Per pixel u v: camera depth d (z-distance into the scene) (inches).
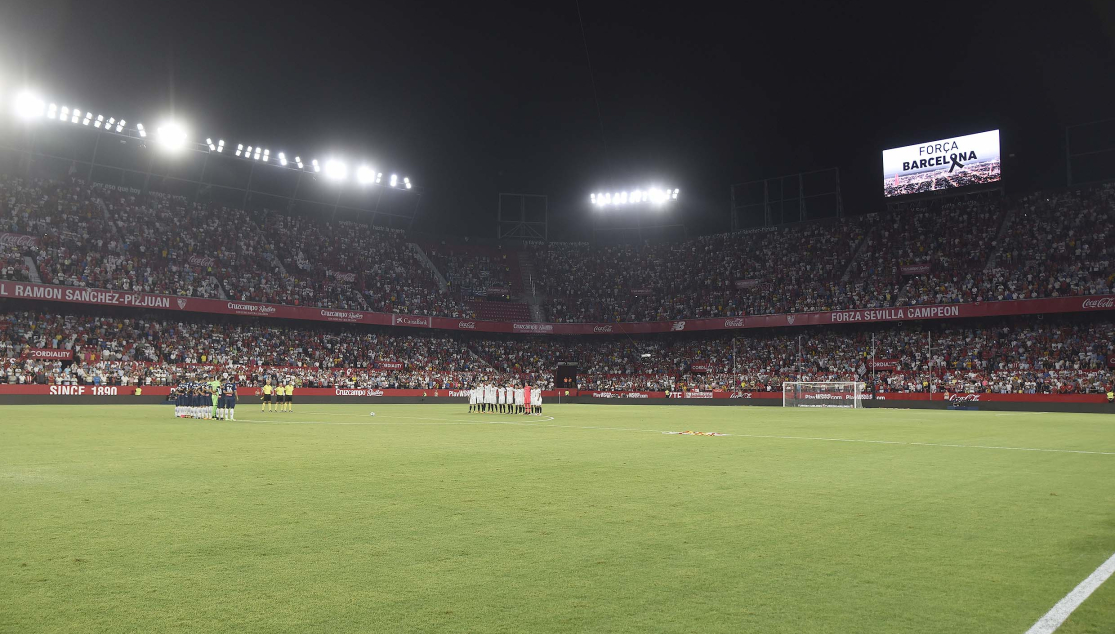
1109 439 1003.3
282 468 605.3
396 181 3211.1
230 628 222.4
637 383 3065.9
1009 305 2453.2
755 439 974.4
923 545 336.8
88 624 224.7
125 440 869.2
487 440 931.3
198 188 2913.4
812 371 2807.6
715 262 3297.2
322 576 278.5
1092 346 2400.3
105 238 2496.3
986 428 1270.9
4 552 311.3
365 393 2662.4
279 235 2972.4
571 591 262.8
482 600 251.8
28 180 2471.7
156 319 2556.6
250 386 2471.7
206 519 384.8
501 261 3489.2
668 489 501.0
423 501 445.4
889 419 1626.5
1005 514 414.0
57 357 2222.0
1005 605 251.8
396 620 230.8
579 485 518.3
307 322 2883.9
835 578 282.4
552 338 3395.7
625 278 3430.1
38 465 611.8
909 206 3029.0
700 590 265.6
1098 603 254.2
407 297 3085.6
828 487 516.4
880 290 2812.5
